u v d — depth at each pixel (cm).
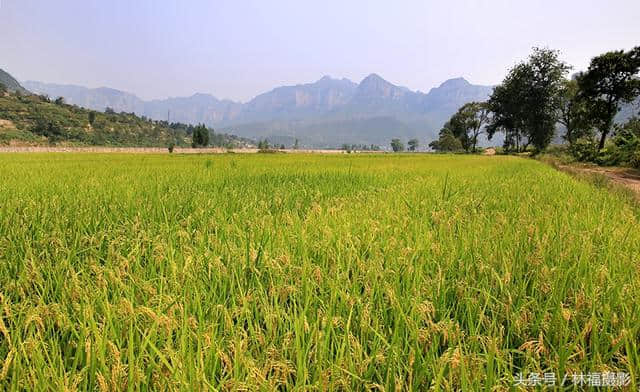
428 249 292
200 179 838
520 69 5644
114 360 154
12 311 200
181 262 260
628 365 144
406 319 184
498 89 6266
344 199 575
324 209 477
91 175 913
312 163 1739
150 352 162
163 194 582
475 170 1380
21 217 404
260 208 479
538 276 243
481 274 251
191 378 139
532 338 189
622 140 3162
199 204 488
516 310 196
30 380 143
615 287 219
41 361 152
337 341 174
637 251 295
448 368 155
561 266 257
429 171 1260
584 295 212
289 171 1139
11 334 177
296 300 222
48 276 234
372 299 213
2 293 222
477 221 406
